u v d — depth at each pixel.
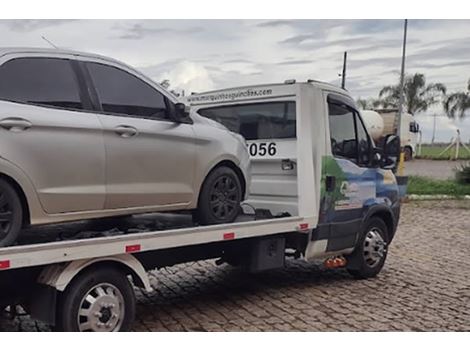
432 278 7.55
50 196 4.20
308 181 6.44
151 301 6.40
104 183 4.57
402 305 6.21
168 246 4.89
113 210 4.69
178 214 6.05
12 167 3.95
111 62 4.84
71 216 4.41
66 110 4.37
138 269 4.77
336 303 6.28
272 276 7.67
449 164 33.59
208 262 8.48
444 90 39.47
